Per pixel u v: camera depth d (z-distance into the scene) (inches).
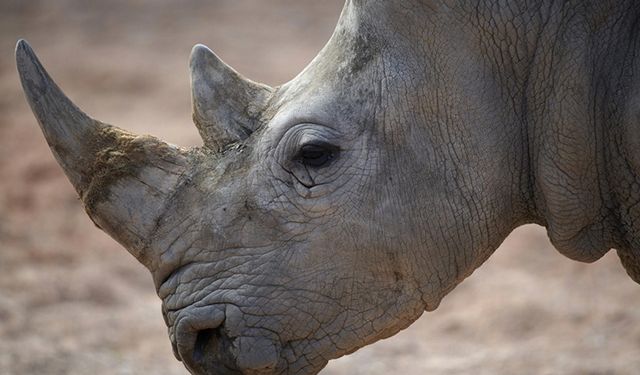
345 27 400.5
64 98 396.5
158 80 1386.6
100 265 893.2
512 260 878.4
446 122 391.5
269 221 389.7
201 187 394.6
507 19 390.6
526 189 408.8
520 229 925.2
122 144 397.7
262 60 1444.4
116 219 397.1
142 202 395.5
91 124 398.6
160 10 1695.4
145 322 788.0
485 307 796.0
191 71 404.5
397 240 390.6
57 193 1045.2
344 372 700.7
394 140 390.0
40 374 673.0
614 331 730.2
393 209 389.7
